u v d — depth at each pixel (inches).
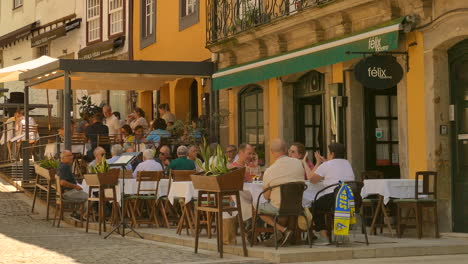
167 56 1010.1
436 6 539.2
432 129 544.7
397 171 642.2
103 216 625.3
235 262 425.4
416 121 561.6
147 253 474.3
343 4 607.5
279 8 709.3
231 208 457.7
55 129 1203.9
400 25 546.0
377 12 588.4
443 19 528.7
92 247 511.8
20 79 934.4
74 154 850.1
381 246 461.4
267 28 720.3
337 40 609.3
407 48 568.4
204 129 853.8
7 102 1305.4
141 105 1111.0
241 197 494.3
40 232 637.3
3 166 1045.2
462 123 537.6
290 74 711.1
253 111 807.7
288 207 453.7
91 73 826.8
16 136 1011.3
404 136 573.3
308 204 494.6
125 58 1140.5
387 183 522.3
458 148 540.4
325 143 687.1
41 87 967.6
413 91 563.8
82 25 1272.1
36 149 919.7
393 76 551.5
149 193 642.8
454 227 541.0
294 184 450.9
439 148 543.5
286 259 426.9
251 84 801.6
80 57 1248.2
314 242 481.7
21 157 976.9
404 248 457.7
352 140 633.0
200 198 474.3
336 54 602.9
